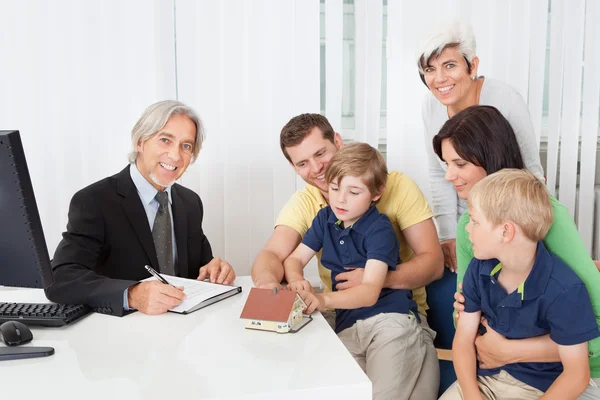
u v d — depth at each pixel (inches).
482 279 56.1
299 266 68.7
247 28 96.3
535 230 51.1
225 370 43.0
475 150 61.6
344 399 40.8
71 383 40.9
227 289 61.3
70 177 95.3
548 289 51.2
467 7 101.2
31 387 40.3
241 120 98.3
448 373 70.1
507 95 84.7
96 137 95.2
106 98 94.8
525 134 84.3
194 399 38.5
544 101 109.1
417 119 101.8
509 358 53.9
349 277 64.2
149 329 51.5
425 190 103.6
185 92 96.3
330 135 73.2
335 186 64.6
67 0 91.8
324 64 100.3
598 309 52.1
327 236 68.1
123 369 43.2
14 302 59.1
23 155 44.8
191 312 55.9
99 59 93.8
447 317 74.1
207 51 96.0
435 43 83.5
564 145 108.1
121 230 66.3
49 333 50.7
